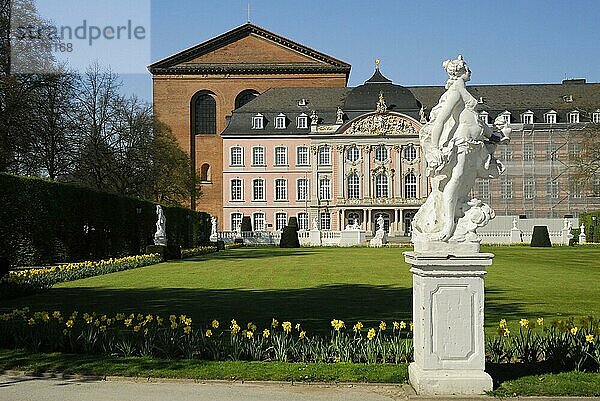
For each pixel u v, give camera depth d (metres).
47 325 14.68
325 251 65.19
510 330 15.89
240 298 23.16
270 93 106.00
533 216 95.12
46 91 42.66
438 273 9.99
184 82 110.12
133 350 12.60
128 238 52.09
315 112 101.75
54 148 47.69
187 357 12.31
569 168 84.94
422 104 104.62
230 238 91.56
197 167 110.12
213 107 111.12
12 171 45.28
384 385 10.60
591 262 44.00
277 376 10.91
